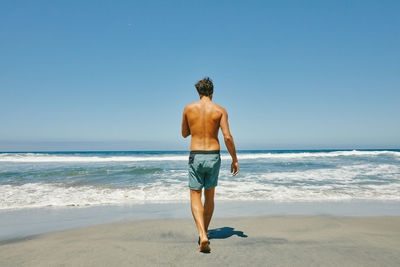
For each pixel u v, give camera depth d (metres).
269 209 4.36
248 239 2.74
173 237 2.86
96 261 2.13
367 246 2.50
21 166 13.02
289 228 3.22
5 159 18.94
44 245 2.58
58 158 19.77
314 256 2.22
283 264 2.05
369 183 7.16
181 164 14.68
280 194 5.66
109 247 2.49
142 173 9.65
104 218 3.80
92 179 8.04
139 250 2.39
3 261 2.15
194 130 2.56
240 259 2.15
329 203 4.85
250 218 3.76
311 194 5.68
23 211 4.27
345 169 10.87
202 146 2.50
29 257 2.24
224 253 2.29
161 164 14.66
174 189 6.29
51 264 2.08
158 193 5.82
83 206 4.64
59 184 7.04
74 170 10.52
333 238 2.78
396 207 4.54
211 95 2.71
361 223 3.47
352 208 4.45
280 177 8.37
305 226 3.31
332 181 7.51
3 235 2.99
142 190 6.16
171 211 4.25
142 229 3.20
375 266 2.02
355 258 2.18
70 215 3.99
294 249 2.40
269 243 2.60
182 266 2.01
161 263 2.08
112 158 20.83
